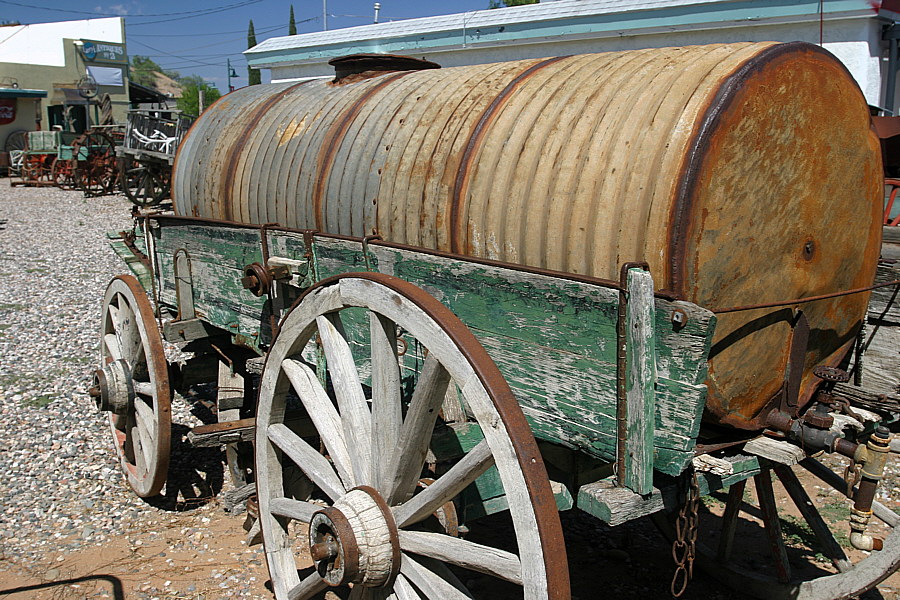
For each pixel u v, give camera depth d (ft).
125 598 11.87
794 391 9.12
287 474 11.16
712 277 8.02
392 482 8.38
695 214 7.74
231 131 15.14
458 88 11.39
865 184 9.73
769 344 8.81
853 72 26.30
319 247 11.36
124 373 14.94
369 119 12.16
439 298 9.57
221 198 14.74
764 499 11.41
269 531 10.48
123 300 15.40
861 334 10.73
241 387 15.26
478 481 9.16
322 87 14.73
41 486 15.90
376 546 8.20
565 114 9.45
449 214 10.23
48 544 13.61
